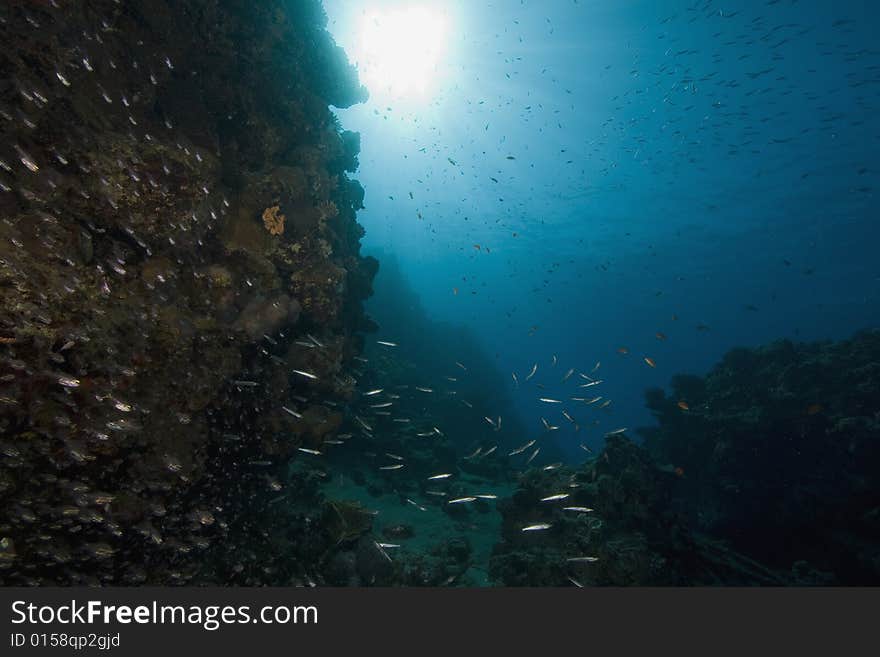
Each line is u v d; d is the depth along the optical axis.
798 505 12.58
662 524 9.33
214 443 6.06
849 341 15.08
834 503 11.93
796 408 13.68
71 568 4.55
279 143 9.22
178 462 5.02
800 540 12.60
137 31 7.37
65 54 5.76
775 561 12.89
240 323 6.78
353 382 9.04
